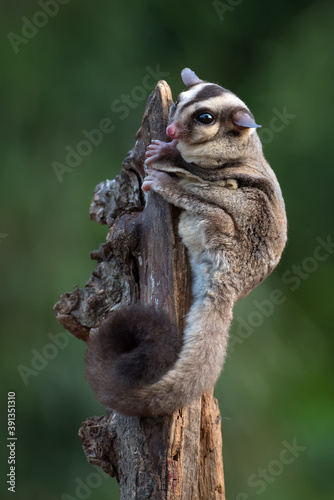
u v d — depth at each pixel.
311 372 12.85
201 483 6.97
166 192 6.89
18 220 12.23
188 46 14.41
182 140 7.12
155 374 6.30
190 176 7.13
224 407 11.37
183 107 7.18
